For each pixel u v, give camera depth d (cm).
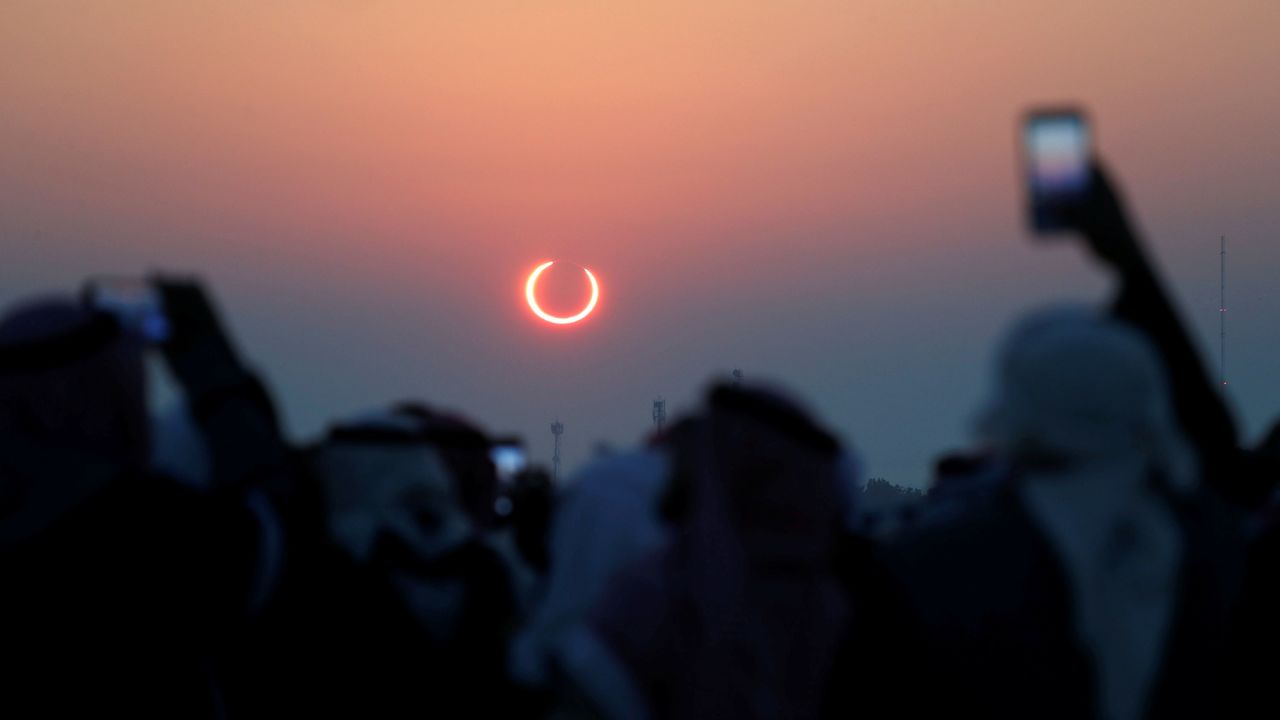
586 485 852
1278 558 706
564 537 848
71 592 651
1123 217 668
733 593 652
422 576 890
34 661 648
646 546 813
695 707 649
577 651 658
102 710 654
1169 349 672
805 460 660
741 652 649
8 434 657
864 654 630
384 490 901
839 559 670
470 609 905
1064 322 641
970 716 618
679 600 658
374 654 860
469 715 888
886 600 630
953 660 617
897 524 1028
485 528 1063
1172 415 672
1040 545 624
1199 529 649
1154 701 621
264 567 698
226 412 711
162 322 704
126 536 659
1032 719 614
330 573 859
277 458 727
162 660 667
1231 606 653
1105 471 623
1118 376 618
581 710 659
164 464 851
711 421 667
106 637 654
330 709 852
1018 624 617
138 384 683
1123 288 676
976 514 646
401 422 931
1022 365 632
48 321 664
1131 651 620
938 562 630
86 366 660
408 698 869
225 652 813
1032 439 630
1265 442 945
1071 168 659
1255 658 701
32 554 651
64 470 659
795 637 659
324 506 864
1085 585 616
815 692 657
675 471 703
